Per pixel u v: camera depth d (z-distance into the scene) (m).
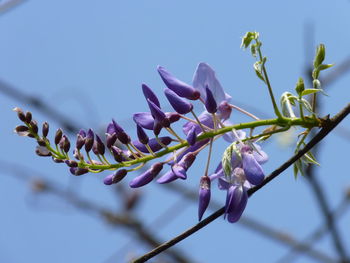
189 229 0.89
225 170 0.90
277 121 0.90
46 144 0.88
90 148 0.88
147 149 0.90
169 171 0.89
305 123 0.90
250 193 0.90
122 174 0.89
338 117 0.90
